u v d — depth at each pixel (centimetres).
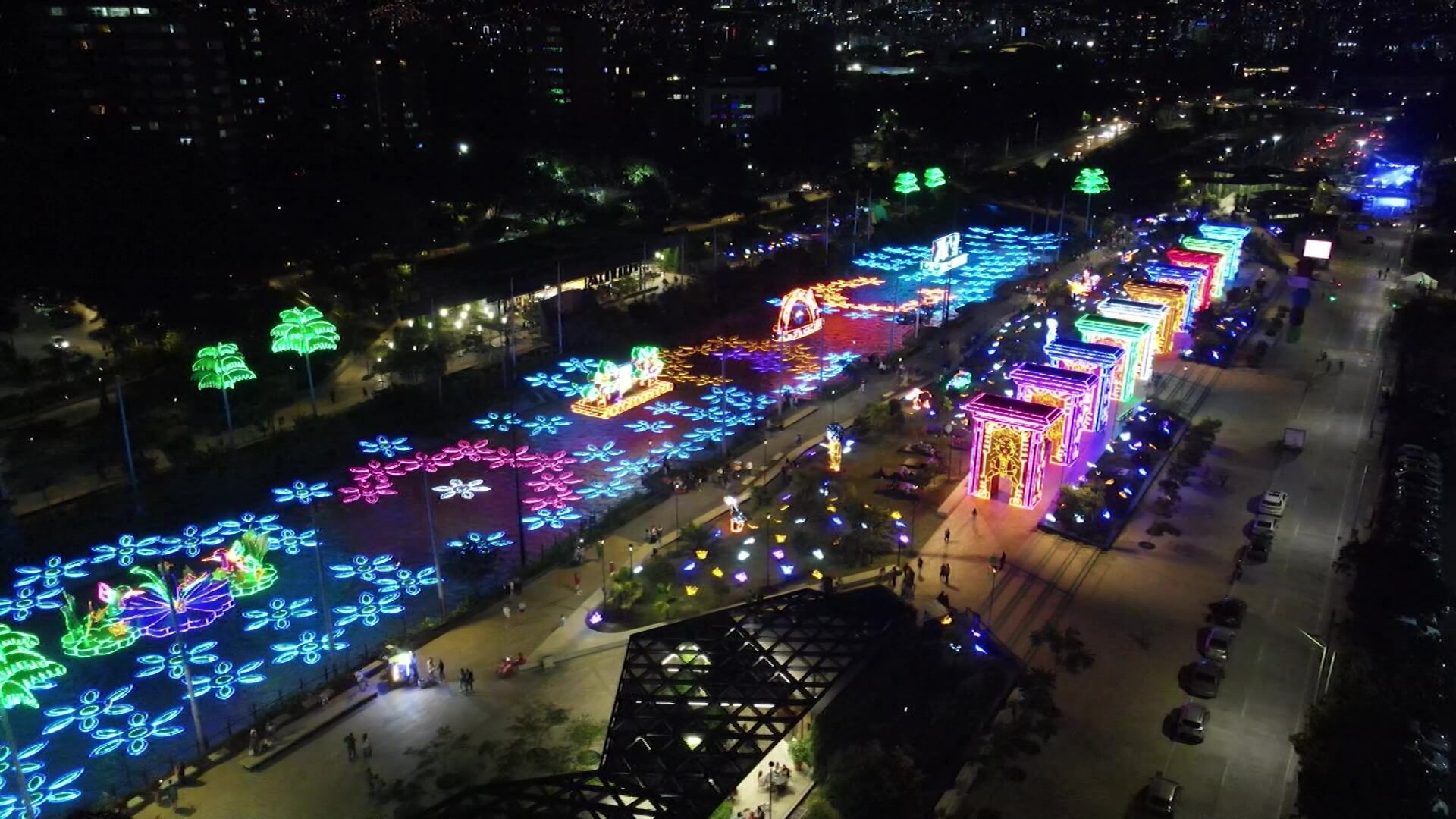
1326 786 5728
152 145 14600
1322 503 9875
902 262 19800
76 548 9106
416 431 11625
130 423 11400
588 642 7612
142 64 19175
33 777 6456
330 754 6500
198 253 13838
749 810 5859
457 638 7719
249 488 10294
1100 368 11019
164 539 9312
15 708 7106
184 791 6191
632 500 9919
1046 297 16788
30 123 16750
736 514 9200
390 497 10181
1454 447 11306
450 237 18638
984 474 9800
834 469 10506
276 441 11244
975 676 7044
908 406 12112
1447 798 6038
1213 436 11394
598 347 14600
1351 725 6009
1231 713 6825
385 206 16862
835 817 5669
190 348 13025
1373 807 5616
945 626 7606
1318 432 11644
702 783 5853
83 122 16900
